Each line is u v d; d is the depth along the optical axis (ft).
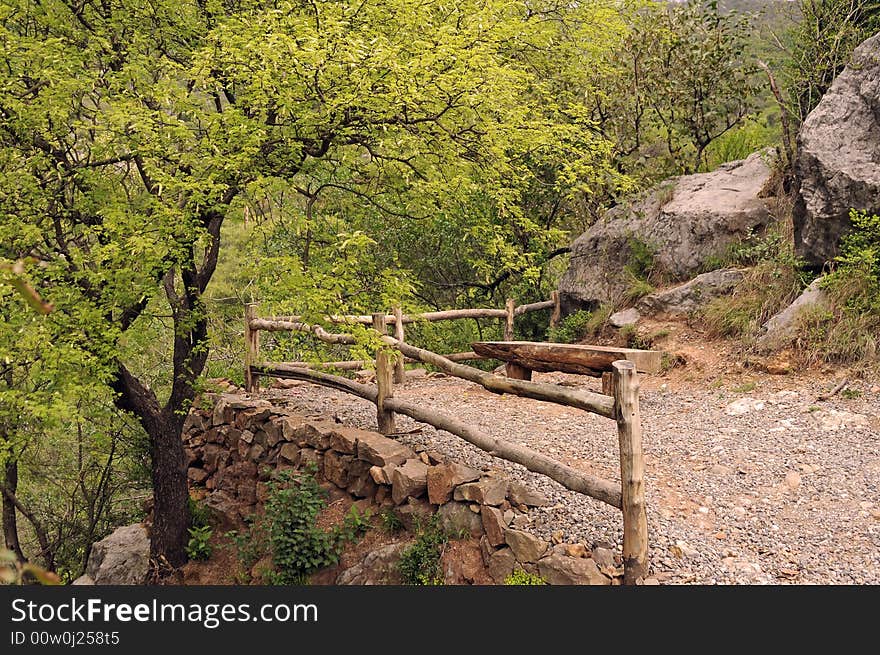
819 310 23.65
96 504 35.14
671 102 35.73
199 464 27.89
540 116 27.30
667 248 31.07
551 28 30.76
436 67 18.78
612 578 13.69
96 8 21.06
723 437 20.30
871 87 25.16
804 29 31.19
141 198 20.83
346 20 17.95
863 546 14.60
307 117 19.12
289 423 23.04
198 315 22.24
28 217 18.12
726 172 33.50
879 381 21.42
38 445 31.50
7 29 18.48
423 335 39.04
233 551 22.39
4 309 17.28
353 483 20.17
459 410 24.79
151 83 20.70
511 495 16.35
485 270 38.37
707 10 35.88
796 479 17.46
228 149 18.76
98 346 17.66
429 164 23.76
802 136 26.04
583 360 15.05
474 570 15.55
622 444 13.56
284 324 26.58
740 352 25.12
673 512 16.35
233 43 18.20
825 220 24.80
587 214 38.40
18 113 17.31
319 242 22.90
